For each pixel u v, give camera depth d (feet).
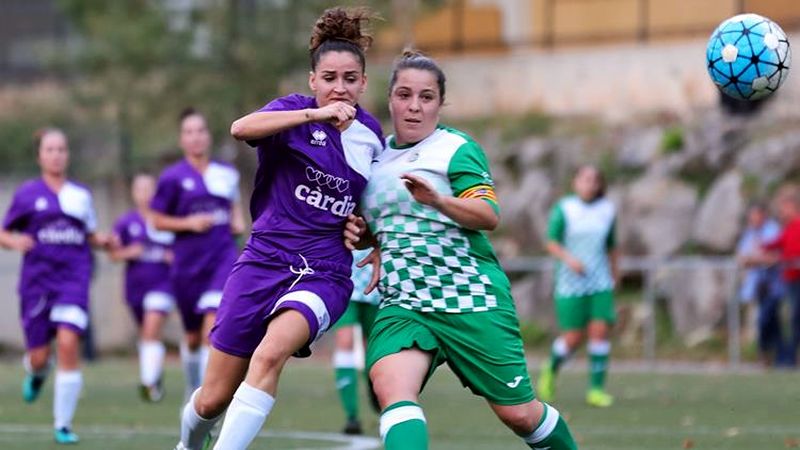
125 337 243.81
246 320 66.18
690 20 250.98
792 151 219.61
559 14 264.11
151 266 164.76
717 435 106.11
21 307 111.75
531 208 233.14
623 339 212.02
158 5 251.80
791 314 189.06
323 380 180.24
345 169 65.67
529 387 63.26
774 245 189.57
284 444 100.42
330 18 67.15
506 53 266.36
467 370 62.85
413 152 64.54
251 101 247.70
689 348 205.87
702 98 244.42
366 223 66.08
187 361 126.72
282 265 66.03
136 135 261.03
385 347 62.44
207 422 69.15
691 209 222.07
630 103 251.80
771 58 70.08
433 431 111.24
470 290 62.69
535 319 219.82
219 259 122.62
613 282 141.79
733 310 200.64
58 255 110.42
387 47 264.93
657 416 123.85
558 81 259.60
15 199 110.93
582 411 129.90
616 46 255.70
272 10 247.91
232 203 124.26
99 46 248.73
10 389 168.76
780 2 241.55
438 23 272.10
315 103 67.00
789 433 107.55
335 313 66.59
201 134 122.93
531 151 241.14
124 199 257.55
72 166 261.03
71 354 106.01
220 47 245.04
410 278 63.05
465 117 265.13
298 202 66.08
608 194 228.84
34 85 285.43
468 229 62.80
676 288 211.00
